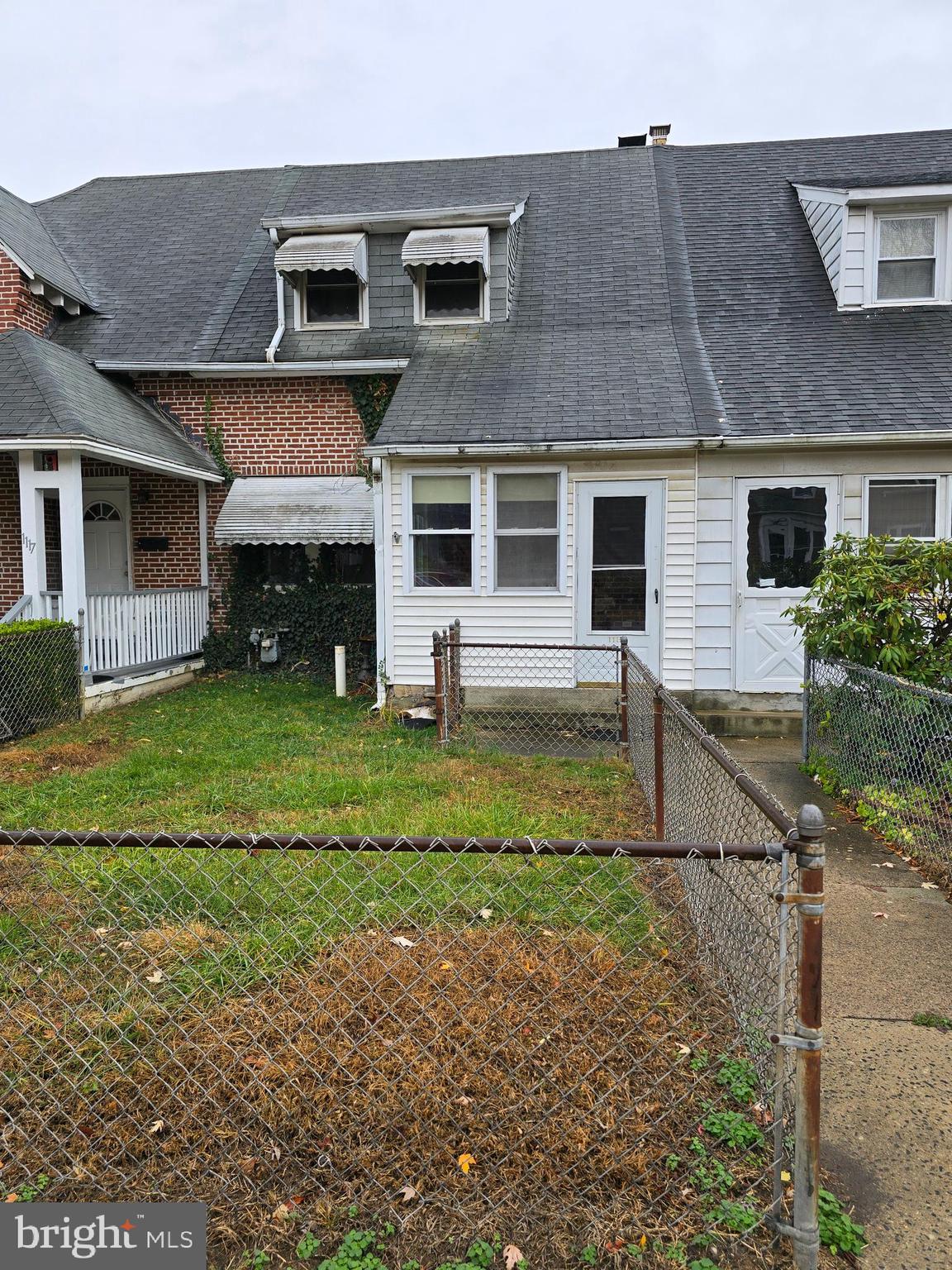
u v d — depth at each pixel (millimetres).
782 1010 2080
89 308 12211
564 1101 2541
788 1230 2039
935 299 9930
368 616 11305
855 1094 2684
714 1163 2299
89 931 3598
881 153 12469
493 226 10750
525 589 9078
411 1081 2635
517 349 10117
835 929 3904
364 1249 2068
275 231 11297
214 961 3293
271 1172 2318
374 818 5059
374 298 11281
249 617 11578
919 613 5855
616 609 8945
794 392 8703
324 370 10797
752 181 12445
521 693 9117
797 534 8633
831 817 5652
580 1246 2078
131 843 2205
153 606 10273
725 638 8797
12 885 4078
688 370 9234
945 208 9828
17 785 5945
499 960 3312
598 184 12836
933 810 4691
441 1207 2189
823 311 10055
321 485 11133
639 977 3186
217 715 8734
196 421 11500
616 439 8258
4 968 3309
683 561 8758
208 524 11695
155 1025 2959
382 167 13672
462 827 4770
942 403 8367
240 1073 2695
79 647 8586
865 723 5691
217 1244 2121
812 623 6375
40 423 8547
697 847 2061
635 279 10969
